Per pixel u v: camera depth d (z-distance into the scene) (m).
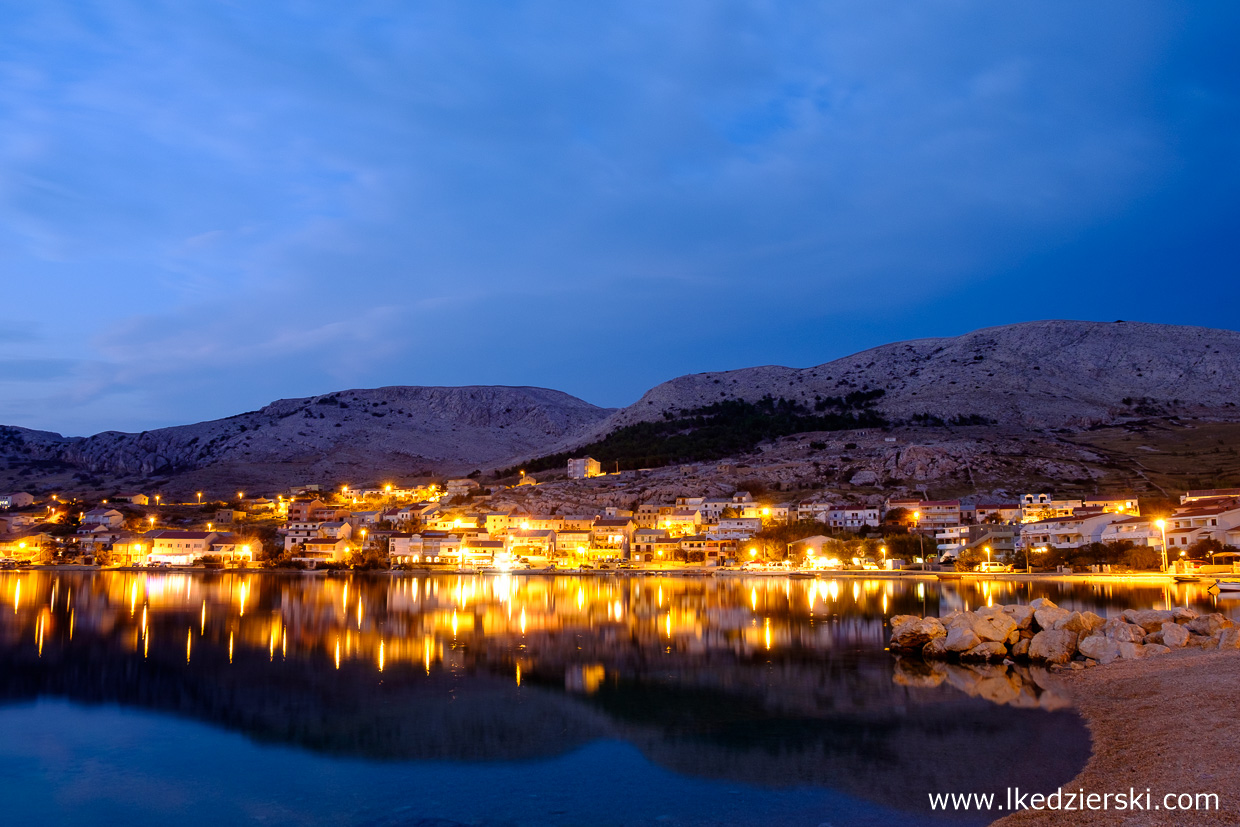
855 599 100.00
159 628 72.00
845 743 33.66
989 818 24.91
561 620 78.25
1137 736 31.50
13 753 34.16
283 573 176.00
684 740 34.78
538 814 26.94
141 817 27.38
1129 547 132.50
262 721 38.81
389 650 59.03
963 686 44.31
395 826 26.33
